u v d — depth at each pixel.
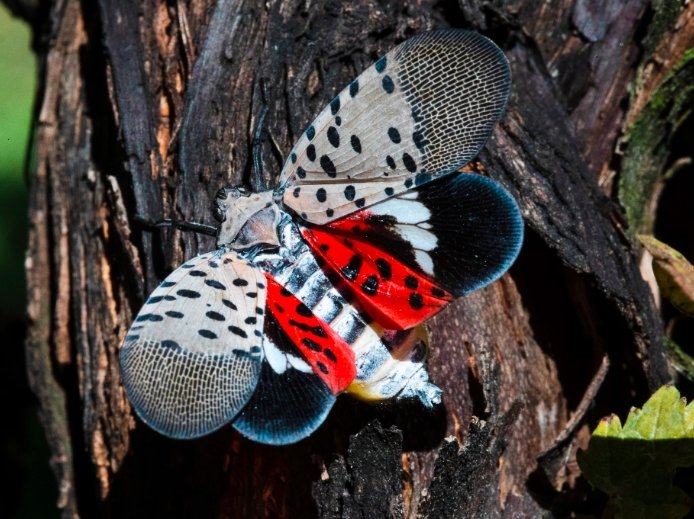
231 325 0.15
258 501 0.16
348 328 0.15
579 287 0.17
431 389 0.15
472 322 0.17
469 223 0.15
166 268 0.17
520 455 0.17
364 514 0.16
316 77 0.17
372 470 0.16
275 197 0.16
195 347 0.15
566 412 0.17
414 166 0.15
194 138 0.17
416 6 0.17
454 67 0.15
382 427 0.16
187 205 0.17
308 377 0.15
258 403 0.15
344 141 0.16
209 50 0.17
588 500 0.17
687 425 0.16
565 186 0.17
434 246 0.16
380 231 0.16
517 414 0.16
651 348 0.17
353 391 0.15
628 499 0.16
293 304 0.16
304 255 0.16
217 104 0.17
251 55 0.17
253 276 0.16
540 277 0.17
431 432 0.16
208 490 0.17
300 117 0.17
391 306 0.15
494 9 0.17
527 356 0.17
